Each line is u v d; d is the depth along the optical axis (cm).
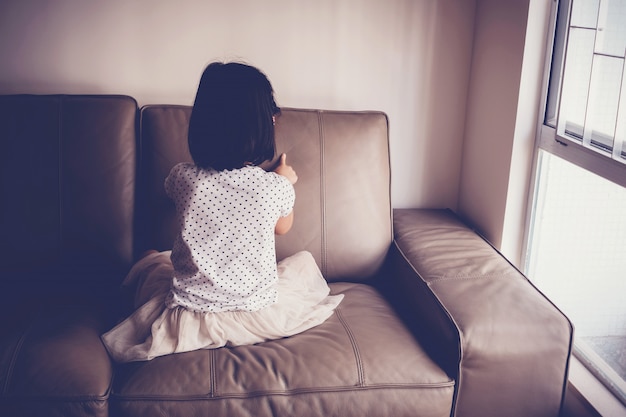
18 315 172
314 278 196
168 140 204
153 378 153
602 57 174
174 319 165
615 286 173
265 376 155
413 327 184
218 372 156
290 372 157
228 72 161
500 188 217
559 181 200
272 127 166
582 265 188
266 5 225
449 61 240
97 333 170
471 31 238
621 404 170
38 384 147
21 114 197
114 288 198
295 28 229
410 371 161
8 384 146
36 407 145
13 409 145
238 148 160
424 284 183
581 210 187
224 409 151
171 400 150
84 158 199
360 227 210
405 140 246
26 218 196
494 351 162
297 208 206
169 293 169
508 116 210
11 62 218
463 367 162
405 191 253
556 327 166
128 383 153
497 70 218
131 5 219
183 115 207
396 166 249
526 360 164
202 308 166
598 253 180
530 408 169
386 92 240
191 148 164
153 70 226
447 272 188
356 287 204
